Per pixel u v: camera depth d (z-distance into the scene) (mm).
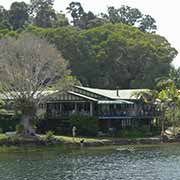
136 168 71500
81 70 158000
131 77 167125
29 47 101938
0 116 110000
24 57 101250
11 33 151750
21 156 86875
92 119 112625
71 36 158375
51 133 100312
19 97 102375
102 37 170375
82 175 66000
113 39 164250
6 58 101125
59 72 104562
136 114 121688
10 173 68250
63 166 74250
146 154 89188
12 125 110125
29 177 65125
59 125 113312
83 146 101062
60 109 117312
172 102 121438
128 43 167000
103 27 178750
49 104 117812
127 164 75875
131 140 108438
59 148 97750
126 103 118938
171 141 113250
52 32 158000
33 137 99312
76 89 120938
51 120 114000
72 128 110812
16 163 78000
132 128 119625
